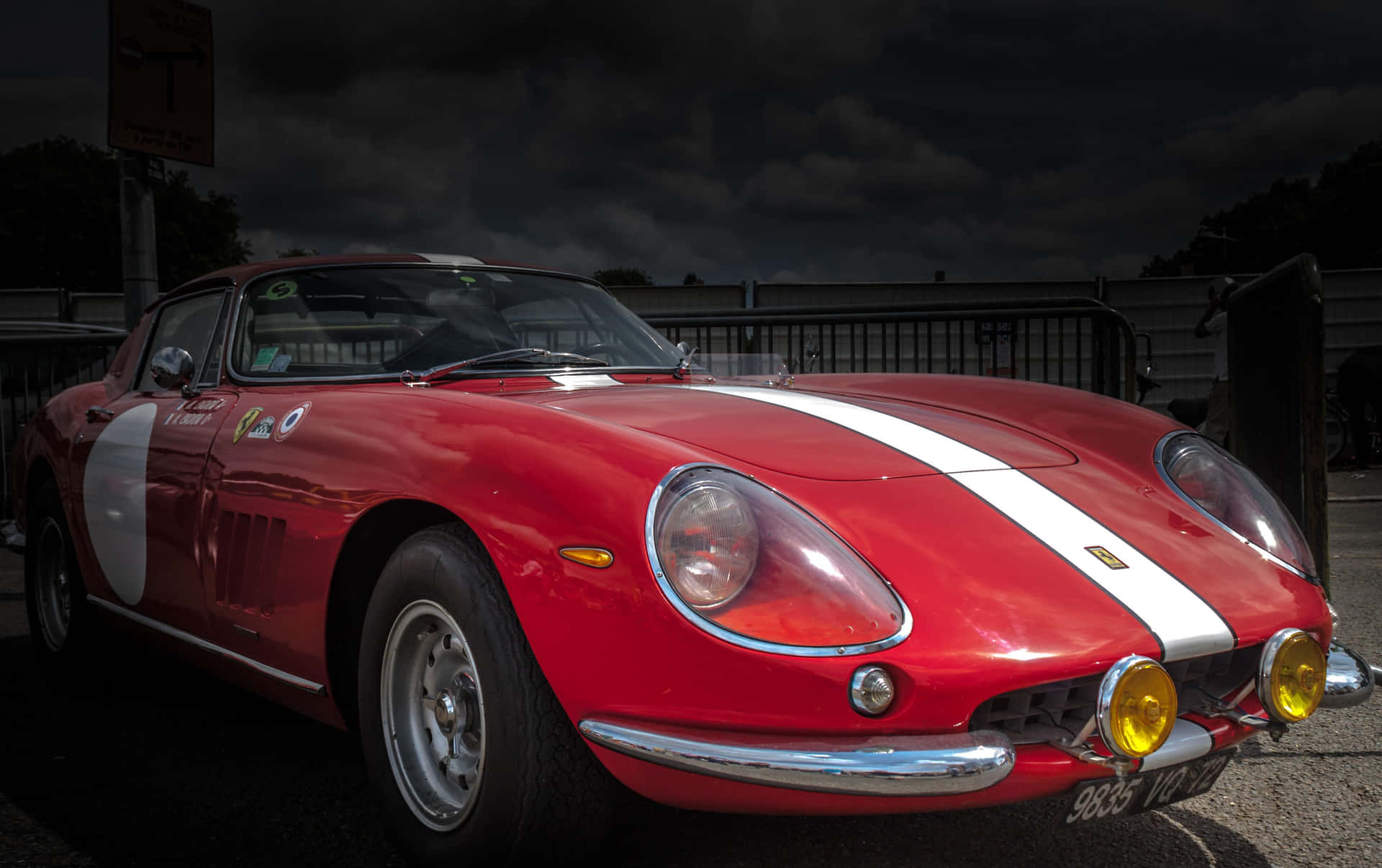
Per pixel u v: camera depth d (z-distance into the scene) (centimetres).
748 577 158
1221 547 199
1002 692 154
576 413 209
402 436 199
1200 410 964
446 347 271
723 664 152
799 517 169
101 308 1470
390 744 195
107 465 290
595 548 162
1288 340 328
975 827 215
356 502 197
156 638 277
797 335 774
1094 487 210
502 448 182
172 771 253
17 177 4838
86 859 203
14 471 358
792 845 206
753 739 152
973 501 192
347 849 208
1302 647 177
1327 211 5672
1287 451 329
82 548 303
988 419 255
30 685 334
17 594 489
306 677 215
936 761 149
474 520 175
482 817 173
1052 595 169
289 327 272
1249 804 226
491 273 304
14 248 4788
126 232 557
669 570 157
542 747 168
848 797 152
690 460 172
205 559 243
